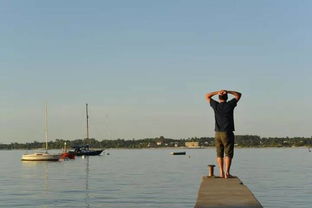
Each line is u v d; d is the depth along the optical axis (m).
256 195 47.00
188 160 156.88
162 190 53.00
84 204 41.94
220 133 13.00
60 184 64.12
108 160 153.38
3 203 43.47
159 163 132.00
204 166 111.81
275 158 162.12
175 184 60.88
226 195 9.84
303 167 99.75
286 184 59.25
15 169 102.69
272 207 37.84
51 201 44.69
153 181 66.31
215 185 11.48
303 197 44.84
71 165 118.44
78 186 60.56
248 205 8.66
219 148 13.19
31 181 70.31
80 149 152.62
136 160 157.12
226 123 12.97
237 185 11.47
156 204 40.59
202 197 9.56
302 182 62.00
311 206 38.31
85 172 90.69
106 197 47.03
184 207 38.41
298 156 183.88
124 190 53.91
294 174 77.50
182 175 78.94
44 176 80.69
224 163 13.30
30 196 49.28
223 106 13.05
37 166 115.00
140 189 54.62
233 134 13.07
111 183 64.06
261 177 71.25
